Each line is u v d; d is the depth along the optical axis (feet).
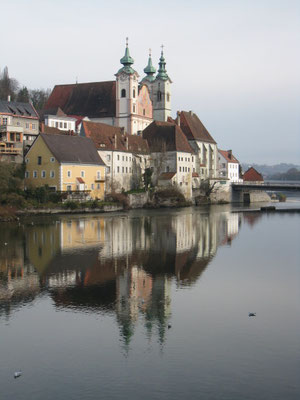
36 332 125.49
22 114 462.19
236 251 229.45
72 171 414.41
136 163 527.40
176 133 569.64
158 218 374.63
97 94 652.07
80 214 393.09
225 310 141.69
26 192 385.70
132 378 102.58
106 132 506.48
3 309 142.41
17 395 96.94
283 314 138.51
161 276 179.73
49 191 393.50
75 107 653.71
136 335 123.34
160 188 520.01
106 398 95.50
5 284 168.25
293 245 247.09
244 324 130.62
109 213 411.54
